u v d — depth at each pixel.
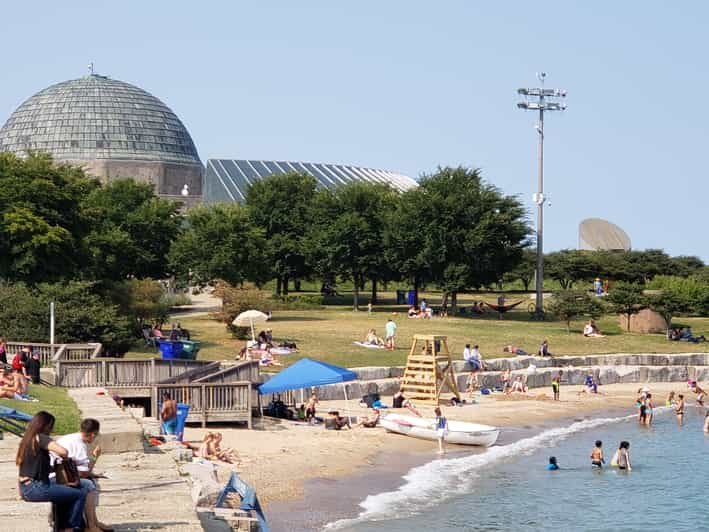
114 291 75.12
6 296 64.25
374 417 54.19
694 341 95.31
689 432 59.38
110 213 114.75
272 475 39.66
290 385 50.66
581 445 53.53
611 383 80.50
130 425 33.41
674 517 37.88
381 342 79.69
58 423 34.66
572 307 95.50
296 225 126.00
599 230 179.00
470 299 139.50
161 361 53.38
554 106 110.50
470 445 50.97
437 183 112.50
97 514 22.75
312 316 102.00
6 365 48.53
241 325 74.25
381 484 40.25
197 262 110.25
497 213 110.19
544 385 76.69
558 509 38.25
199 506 24.84
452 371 65.81
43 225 73.44
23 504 20.91
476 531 34.16
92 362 51.28
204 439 41.41
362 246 113.06
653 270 163.00
